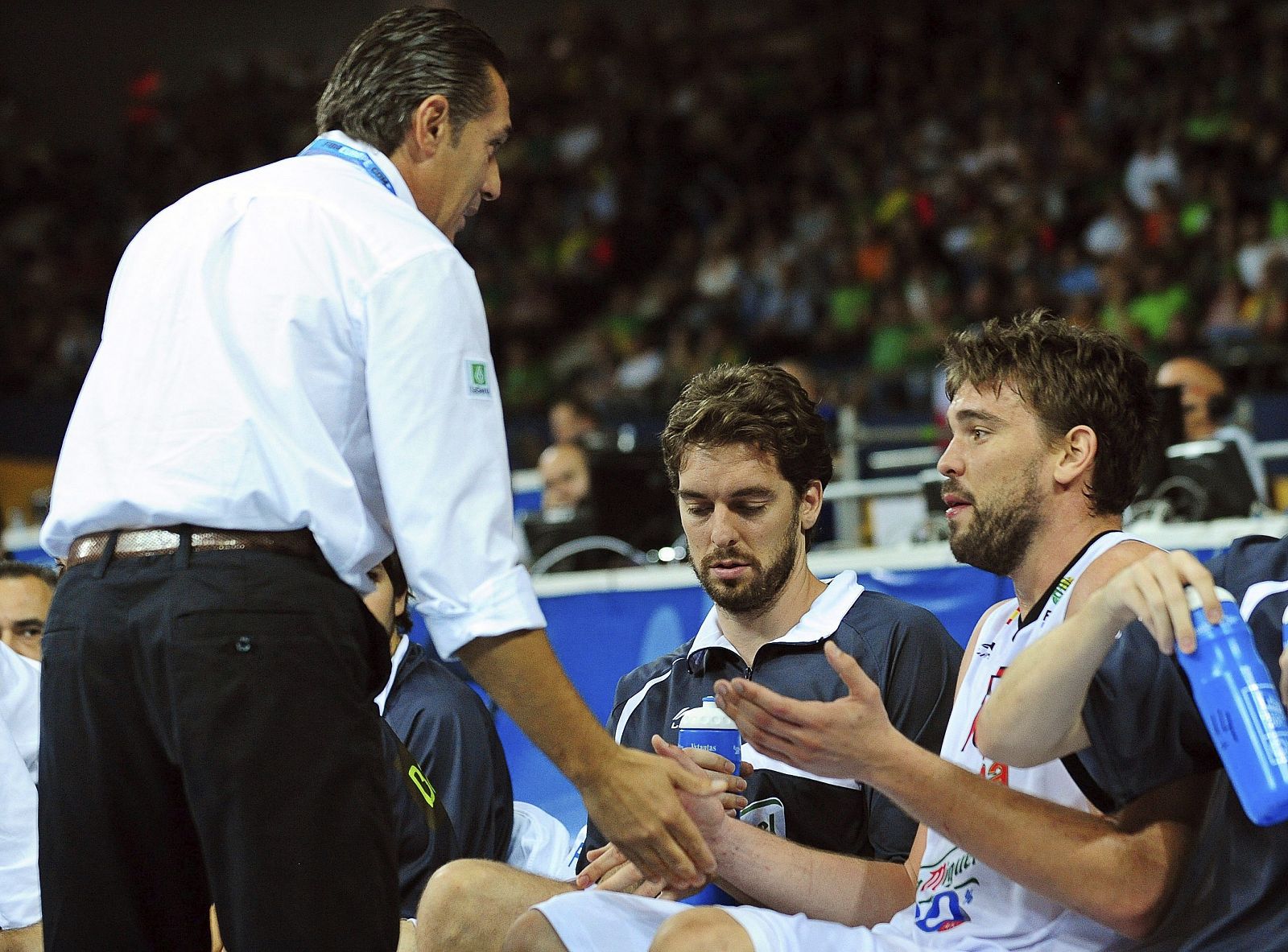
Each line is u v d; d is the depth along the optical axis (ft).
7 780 34.35
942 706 29.45
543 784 40.88
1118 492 24.90
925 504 56.44
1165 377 66.69
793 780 29.50
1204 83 140.87
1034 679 21.61
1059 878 22.08
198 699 21.31
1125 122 140.56
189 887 23.59
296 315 22.50
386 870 22.49
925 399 111.55
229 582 21.71
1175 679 22.07
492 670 22.34
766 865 26.63
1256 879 21.42
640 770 23.00
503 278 157.89
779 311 134.21
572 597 46.06
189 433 22.21
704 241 154.40
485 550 22.31
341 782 21.86
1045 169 141.08
